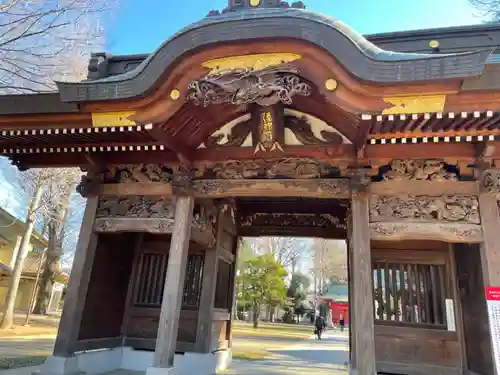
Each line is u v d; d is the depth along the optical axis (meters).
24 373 8.62
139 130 6.73
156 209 7.98
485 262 6.36
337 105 5.65
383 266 8.66
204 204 9.18
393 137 6.41
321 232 11.49
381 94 5.41
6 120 7.02
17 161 8.67
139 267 10.42
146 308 10.05
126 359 9.59
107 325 9.27
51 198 21.92
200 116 7.08
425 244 8.52
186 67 5.95
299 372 11.34
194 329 9.78
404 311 8.33
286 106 7.04
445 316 8.07
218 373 10.04
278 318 47.75
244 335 25.41
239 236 12.09
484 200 6.62
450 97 5.40
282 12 5.80
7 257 32.19
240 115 7.40
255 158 7.71
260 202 11.38
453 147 6.84
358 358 6.13
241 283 34.72
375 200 7.02
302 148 7.36
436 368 7.80
